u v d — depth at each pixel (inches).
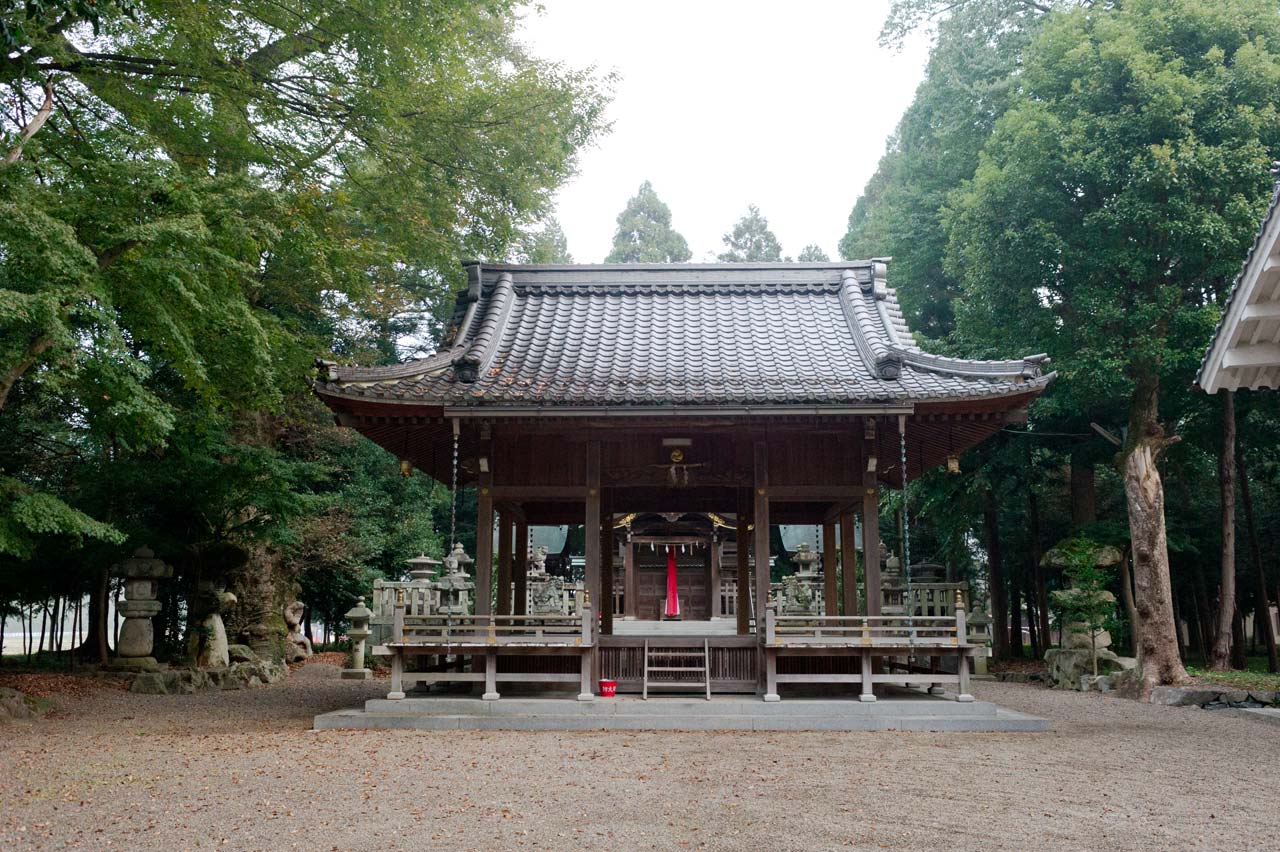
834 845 239.6
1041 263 699.4
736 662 512.7
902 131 1202.6
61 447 742.5
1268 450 882.1
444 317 1198.9
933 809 279.9
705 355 549.3
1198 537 927.7
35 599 776.9
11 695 492.4
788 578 1043.3
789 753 377.4
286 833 251.6
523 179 731.4
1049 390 764.0
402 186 668.7
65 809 279.3
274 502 690.8
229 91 570.9
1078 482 906.1
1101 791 311.4
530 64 768.3
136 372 433.7
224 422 678.5
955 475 901.8
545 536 1298.0
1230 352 501.0
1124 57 664.4
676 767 344.8
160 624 826.2
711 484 522.6
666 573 1222.3
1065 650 746.2
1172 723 505.7
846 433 514.3
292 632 963.3
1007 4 982.4
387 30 573.9
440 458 598.5
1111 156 659.4
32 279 421.1
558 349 557.6
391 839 245.4
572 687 530.6
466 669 640.4
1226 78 652.1
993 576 1011.3
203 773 334.6
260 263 673.0
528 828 256.2
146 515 730.2
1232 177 636.7
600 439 517.7
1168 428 801.6
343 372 475.5
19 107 514.9
